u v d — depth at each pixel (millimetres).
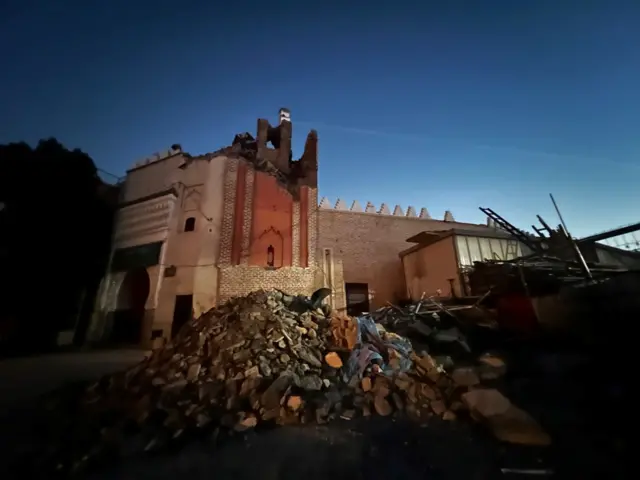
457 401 5887
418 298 18344
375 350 7824
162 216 18062
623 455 3920
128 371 7977
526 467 3861
